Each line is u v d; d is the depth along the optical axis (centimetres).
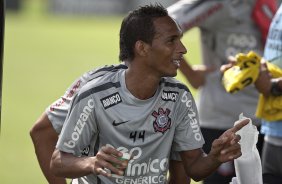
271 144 1174
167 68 930
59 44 6331
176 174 1025
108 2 9969
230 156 906
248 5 1369
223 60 1390
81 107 938
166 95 954
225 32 1379
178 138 980
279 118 1148
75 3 9988
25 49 5894
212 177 1376
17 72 4519
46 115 1034
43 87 3875
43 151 1038
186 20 1363
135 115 938
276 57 1165
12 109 3203
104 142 955
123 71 952
